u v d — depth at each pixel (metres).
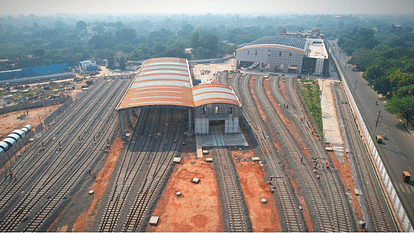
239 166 81.69
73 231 58.66
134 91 111.81
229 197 67.44
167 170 79.06
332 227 59.03
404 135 104.81
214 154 87.31
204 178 76.00
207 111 98.25
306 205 65.69
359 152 90.62
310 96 146.88
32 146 96.12
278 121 113.56
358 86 168.38
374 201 67.75
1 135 104.69
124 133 99.88
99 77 192.75
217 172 77.75
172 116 119.25
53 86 171.25
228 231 57.84
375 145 96.56
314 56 196.25
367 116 122.81
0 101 142.75
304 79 181.88
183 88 116.62
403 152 92.69
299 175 76.25
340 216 62.12
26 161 85.81
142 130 106.12
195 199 67.56
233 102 99.19
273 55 198.00
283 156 86.88
